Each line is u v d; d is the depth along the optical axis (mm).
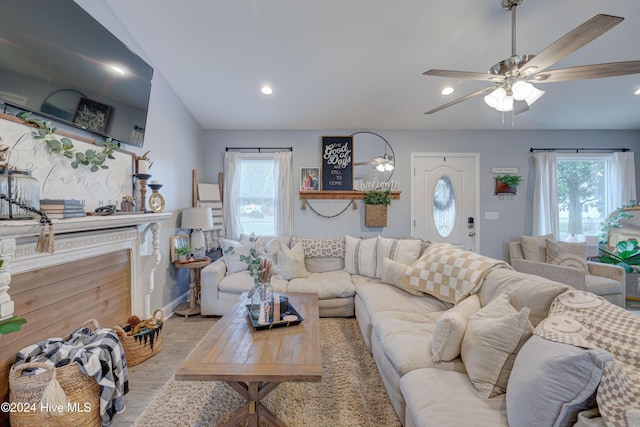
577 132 4273
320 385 1930
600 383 854
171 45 2668
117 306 2301
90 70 1939
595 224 4301
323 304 3029
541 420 940
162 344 2506
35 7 1559
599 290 2959
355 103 3617
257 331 1742
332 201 4293
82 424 1469
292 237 3738
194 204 3863
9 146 1491
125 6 2281
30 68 1550
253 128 4254
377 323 2014
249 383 1438
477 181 4316
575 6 2189
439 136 4328
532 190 4305
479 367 1271
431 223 4344
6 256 1315
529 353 1101
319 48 2688
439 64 2869
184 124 3625
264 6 2252
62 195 1814
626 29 2398
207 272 3066
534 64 1693
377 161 3963
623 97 3422
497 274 1889
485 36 2506
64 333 1792
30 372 1432
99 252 2102
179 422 1604
